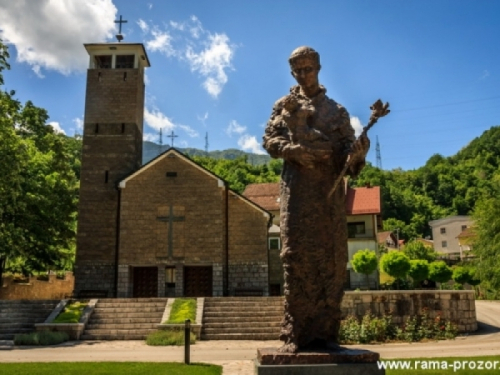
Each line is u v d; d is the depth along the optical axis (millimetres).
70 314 24078
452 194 107812
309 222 7289
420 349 17219
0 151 25406
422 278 43594
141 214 36344
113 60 40844
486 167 109812
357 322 21781
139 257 35781
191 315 23688
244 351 17406
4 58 25109
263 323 23578
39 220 33500
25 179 32500
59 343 20969
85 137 39031
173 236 36062
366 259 41375
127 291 35281
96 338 22625
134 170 38562
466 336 22109
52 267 36219
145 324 23547
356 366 6543
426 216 101062
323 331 7195
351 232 48844
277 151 7555
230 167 94438
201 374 10891
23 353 17281
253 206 37312
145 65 43250
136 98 39688
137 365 12555
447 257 75438
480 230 45000
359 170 7375
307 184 7367
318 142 7336
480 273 43469
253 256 36656
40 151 36469
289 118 7391
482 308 32219
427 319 22781
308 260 7219
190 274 36594
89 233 37469
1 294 33781
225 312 24594
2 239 29984
